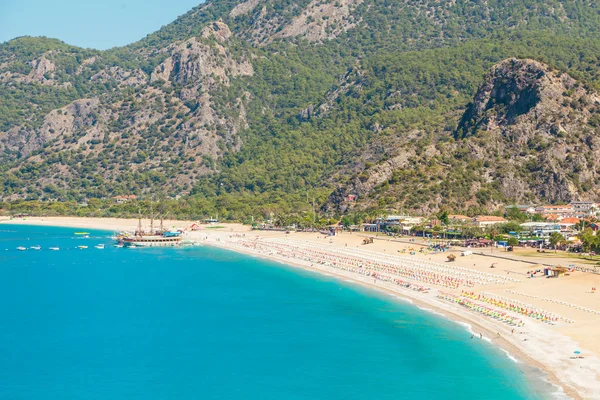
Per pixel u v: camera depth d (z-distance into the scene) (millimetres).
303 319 161875
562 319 141500
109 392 116625
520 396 105562
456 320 151875
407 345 135625
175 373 125000
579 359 118062
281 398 112062
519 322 142375
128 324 161375
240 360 131500
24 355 137125
